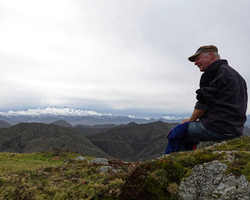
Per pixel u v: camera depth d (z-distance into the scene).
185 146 1.99
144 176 1.55
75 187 1.86
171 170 1.53
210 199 1.26
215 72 1.65
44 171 2.63
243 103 1.58
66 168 2.71
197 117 1.69
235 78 1.56
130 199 1.48
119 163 3.08
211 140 1.79
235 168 1.28
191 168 1.50
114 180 1.70
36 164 3.90
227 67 1.62
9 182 2.10
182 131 1.79
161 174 1.52
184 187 1.40
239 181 1.21
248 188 1.15
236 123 1.56
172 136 1.86
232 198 1.16
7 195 1.83
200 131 1.68
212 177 1.33
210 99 1.57
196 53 1.80
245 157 1.35
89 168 2.65
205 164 1.40
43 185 2.03
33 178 2.23
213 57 1.74
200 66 1.84
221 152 1.52
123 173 1.84
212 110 1.60
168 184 1.48
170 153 1.86
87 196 1.61
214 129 1.59
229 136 1.61
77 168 2.69
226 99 1.55
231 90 1.54
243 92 1.60
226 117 1.55
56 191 1.83
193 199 1.34
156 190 1.46
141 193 1.47
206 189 1.32
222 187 1.25
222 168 1.33
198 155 1.58
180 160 1.59
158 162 1.63
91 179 2.07
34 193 1.84
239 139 1.66
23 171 2.53
